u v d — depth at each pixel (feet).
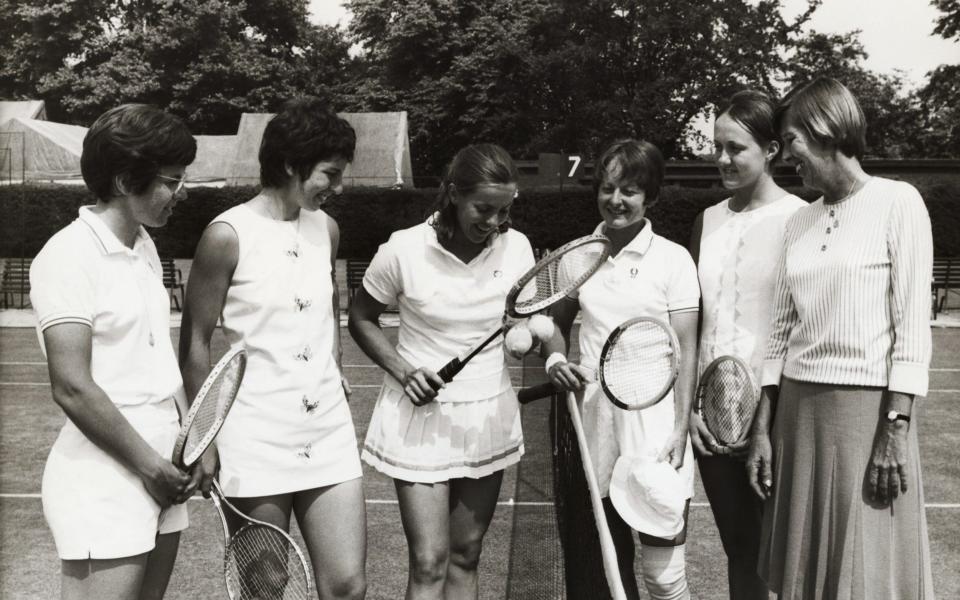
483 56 144.36
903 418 9.19
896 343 9.30
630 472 10.36
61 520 8.00
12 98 161.27
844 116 9.62
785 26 119.85
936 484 21.12
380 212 90.63
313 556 10.10
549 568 10.32
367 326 10.96
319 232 10.39
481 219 9.96
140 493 8.18
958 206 77.92
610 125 119.14
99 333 8.14
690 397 10.97
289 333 9.78
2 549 16.31
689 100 116.78
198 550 16.57
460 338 10.58
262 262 9.71
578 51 121.60
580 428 9.19
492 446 10.66
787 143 10.05
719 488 11.57
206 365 9.84
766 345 11.01
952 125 142.41
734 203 11.88
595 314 11.14
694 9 115.44
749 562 11.64
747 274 11.28
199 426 8.91
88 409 7.86
